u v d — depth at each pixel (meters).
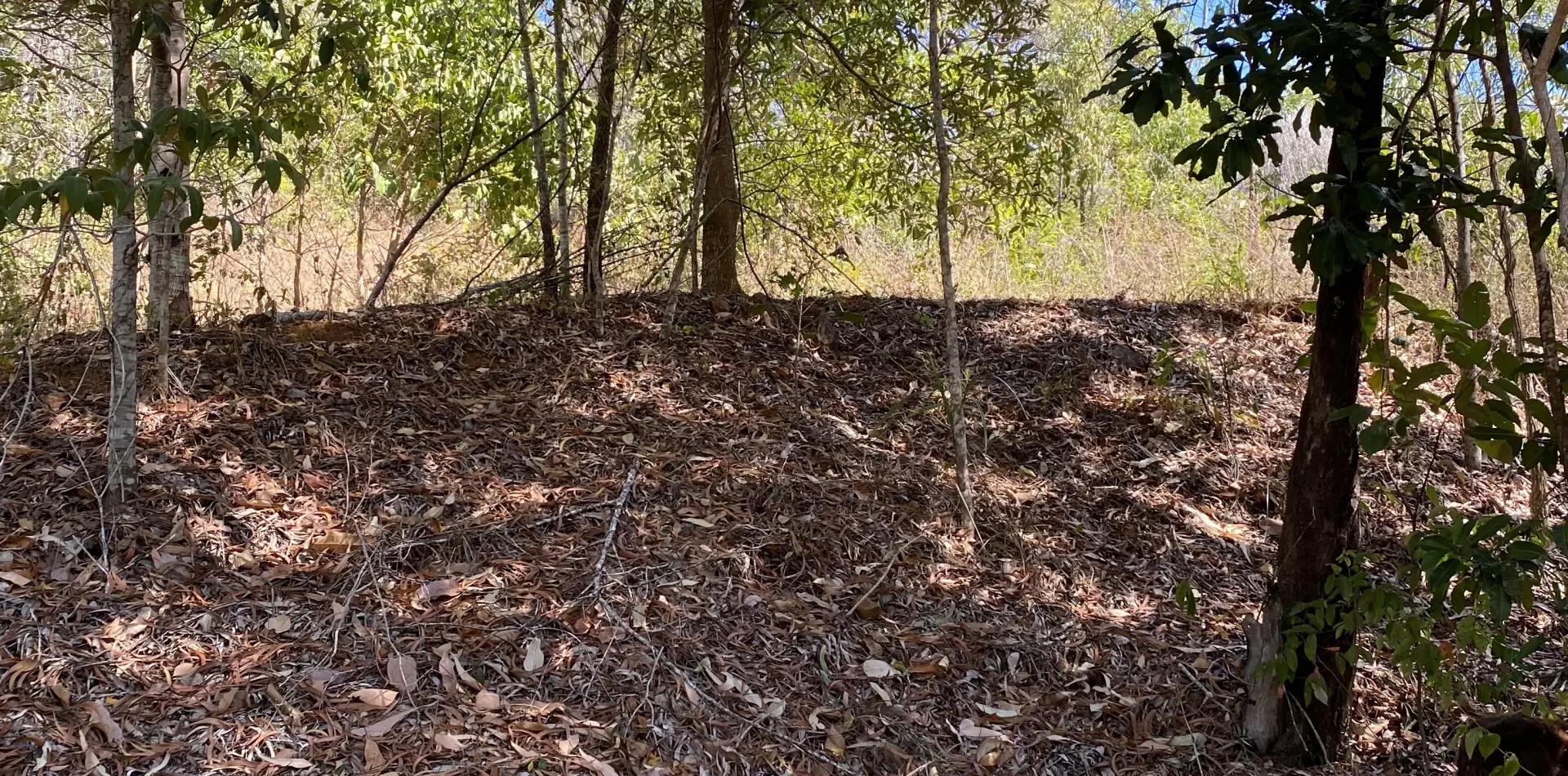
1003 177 5.58
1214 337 6.12
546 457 4.27
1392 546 4.55
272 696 2.90
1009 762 3.24
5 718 2.69
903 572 4.00
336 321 5.00
